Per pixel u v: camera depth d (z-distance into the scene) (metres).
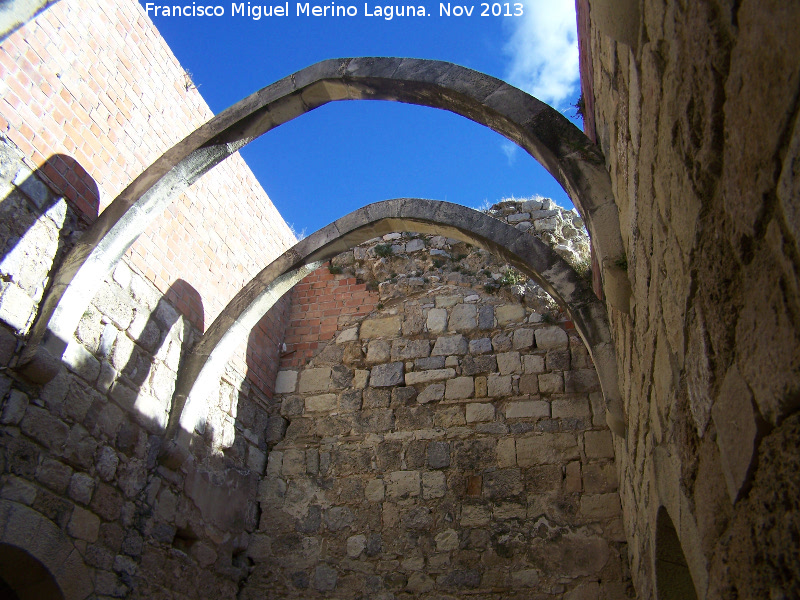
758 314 1.33
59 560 4.82
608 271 3.34
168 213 6.78
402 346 8.62
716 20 1.45
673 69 1.83
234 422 7.68
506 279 8.71
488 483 7.45
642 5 2.16
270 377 8.67
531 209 9.42
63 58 5.46
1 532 4.40
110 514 5.41
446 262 9.23
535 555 6.95
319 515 7.71
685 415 2.13
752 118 1.29
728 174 1.46
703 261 1.70
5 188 4.76
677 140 1.84
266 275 7.07
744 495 1.50
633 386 3.77
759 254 1.31
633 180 2.69
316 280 9.58
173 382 6.52
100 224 5.33
